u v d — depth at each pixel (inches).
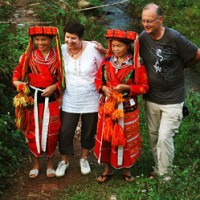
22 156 197.0
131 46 162.1
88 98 172.9
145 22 151.2
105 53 173.0
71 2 401.7
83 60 168.2
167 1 440.5
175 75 159.9
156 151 179.0
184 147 204.4
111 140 163.8
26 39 280.4
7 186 176.1
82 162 184.5
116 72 160.7
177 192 154.9
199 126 223.8
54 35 162.7
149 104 168.9
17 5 367.9
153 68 159.2
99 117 167.6
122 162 169.0
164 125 165.2
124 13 443.2
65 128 175.2
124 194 166.4
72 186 176.1
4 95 214.4
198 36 388.8
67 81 172.1
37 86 169.0
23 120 172.1
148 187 167.3
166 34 154.7
